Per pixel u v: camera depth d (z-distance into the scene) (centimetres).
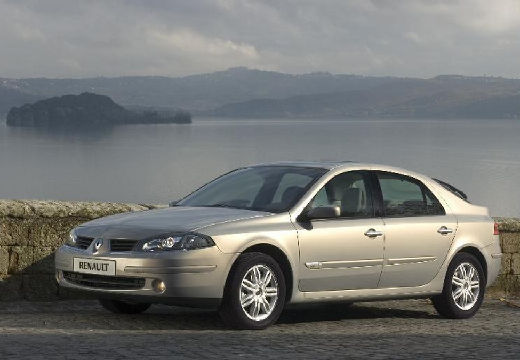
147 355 872
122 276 1072
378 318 1302
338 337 1052
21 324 1088
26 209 1338
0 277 1327
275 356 891
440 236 1306
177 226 1092
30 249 1345
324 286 1186
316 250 1169
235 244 1095
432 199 1330
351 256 1202
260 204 1190
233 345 958
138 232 1088
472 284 1348
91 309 1313
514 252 1711
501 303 1592
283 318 1260
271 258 1122
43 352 870
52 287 1359
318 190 1200
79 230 1141
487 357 926
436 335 1101
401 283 1268
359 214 1231
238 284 1092
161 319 1178
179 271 1060
